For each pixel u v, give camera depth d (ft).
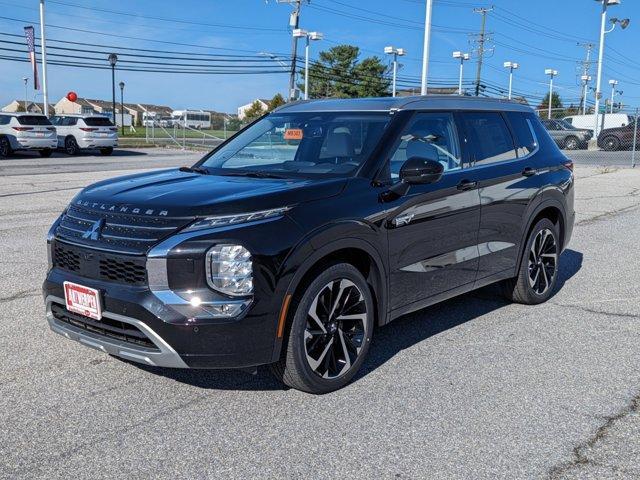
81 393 13.35
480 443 11.48
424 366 14.98
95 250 12.48
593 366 15.06
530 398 13.30
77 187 51.01
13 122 89.15
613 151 103.45
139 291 11.88
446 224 15.81
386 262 14.26
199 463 10.77
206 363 11.79
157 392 13.44
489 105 18.72
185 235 11.78
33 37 121.39
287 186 13.32
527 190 18.72
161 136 186.80
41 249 27.12
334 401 13.10
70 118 98.99
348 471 10.56
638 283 22.72
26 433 11.71
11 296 20.17
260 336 12.01
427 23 89.04
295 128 16.60
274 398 13.21
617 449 11.30
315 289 12.80
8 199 43.39
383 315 14.57
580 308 19.70
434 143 16.20
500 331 17.48
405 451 11.19
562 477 10.42
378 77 264.11
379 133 15.20
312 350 13.04
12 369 14.52
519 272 19.27
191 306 11.62
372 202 13.91
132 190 13.73
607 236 31.81
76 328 13.14
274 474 10.46
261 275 11.88
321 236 12.64
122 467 10.63
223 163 16.57
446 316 18.81
